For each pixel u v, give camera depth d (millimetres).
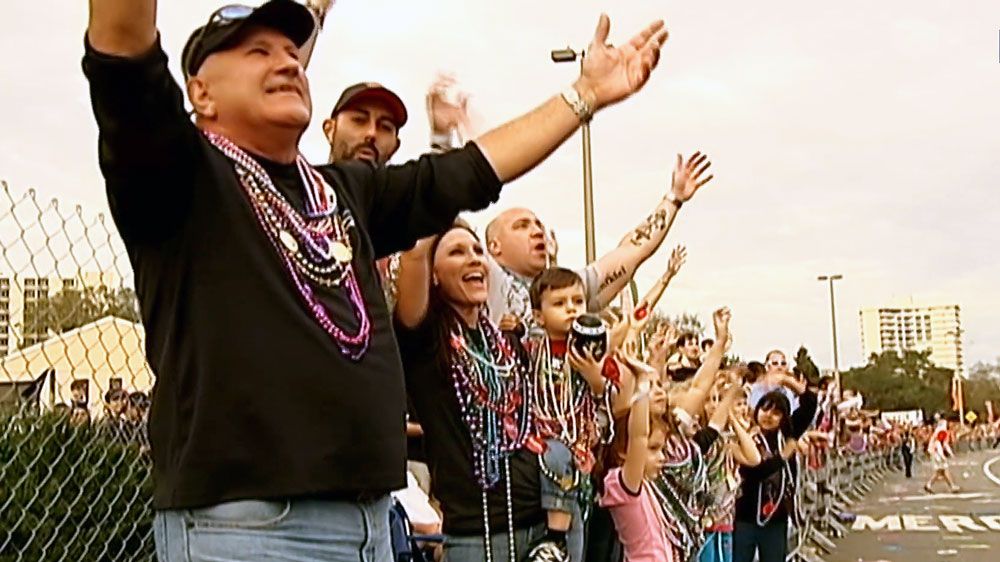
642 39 2779
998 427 80375
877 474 28922
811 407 9383
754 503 7613
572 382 3910
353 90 3826
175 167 1951
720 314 6250
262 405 1967
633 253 4973
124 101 1853
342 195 2338
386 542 2160
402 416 2178
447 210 2525
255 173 2127
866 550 12469
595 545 4531
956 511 18078
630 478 4406
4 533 3932
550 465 3654
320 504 2012
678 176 5102
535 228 4781
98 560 4129
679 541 5012
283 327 2020
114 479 4211
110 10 1812
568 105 2670
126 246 2068
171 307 2025
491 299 4320
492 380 3609
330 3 3416
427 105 3598
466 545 3547
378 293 2283
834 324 51406
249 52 2178
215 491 1943
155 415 2062
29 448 4027
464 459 3551
